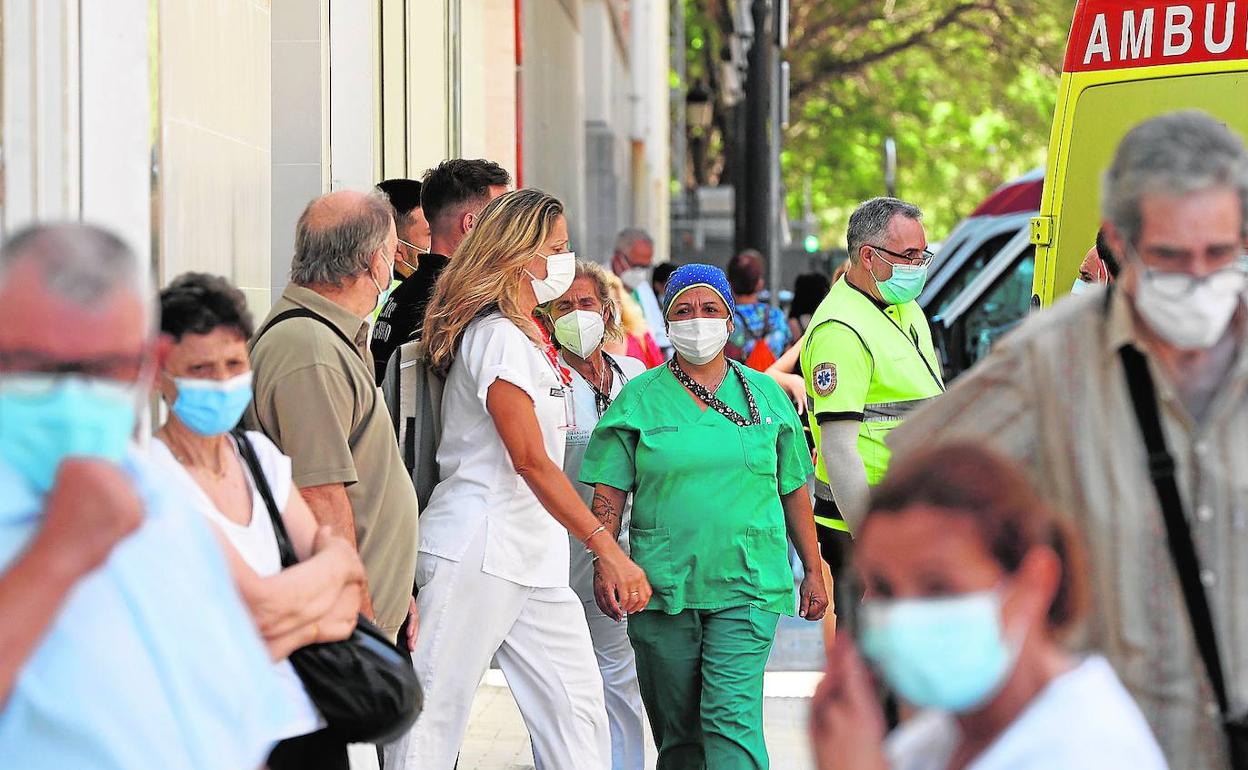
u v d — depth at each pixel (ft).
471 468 53.06
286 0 79.10
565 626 54.44
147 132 48.42
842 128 454.40
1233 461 31.35
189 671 29.73
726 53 360.69
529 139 151.64
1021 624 25.26
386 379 54.24
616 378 68.18
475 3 116.37
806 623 107.96
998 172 474.08
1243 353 31.48
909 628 25.02
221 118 55.93
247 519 38.01
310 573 37.42
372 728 38.58
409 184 65.57
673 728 58.59
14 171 45.42
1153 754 25.20
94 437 27.35
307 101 79.30
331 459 45.03
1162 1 68.59
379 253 46.80
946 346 136.67
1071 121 70.33
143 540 29.53
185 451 37.40
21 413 27.12
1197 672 31.32
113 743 28.71
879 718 25.81
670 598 56.75
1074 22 70.49
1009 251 137.28
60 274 27.22
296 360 45.29
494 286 52.80
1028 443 32.48
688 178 465.06
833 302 61.26
